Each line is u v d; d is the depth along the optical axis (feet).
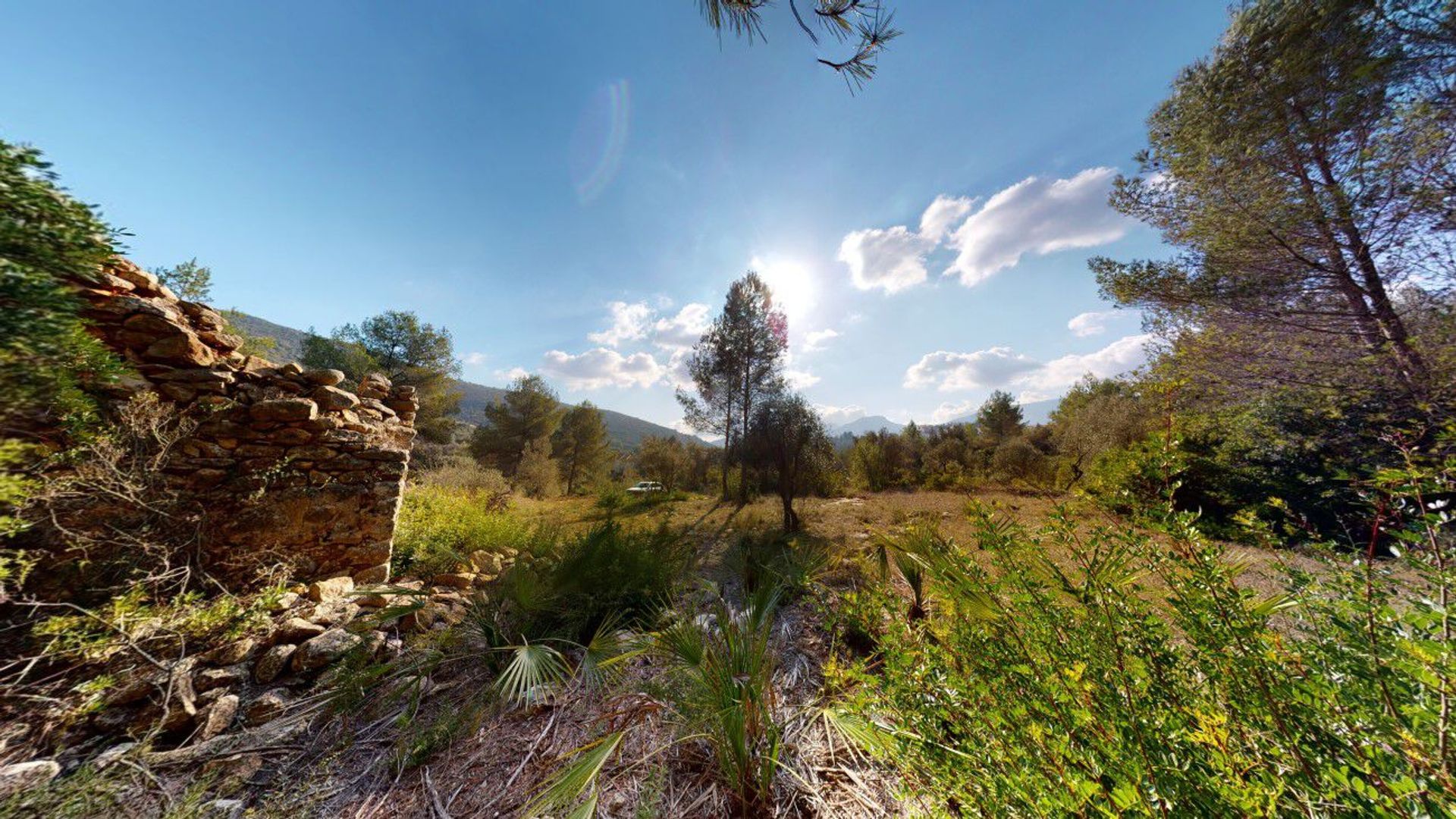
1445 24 13.76
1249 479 19.03
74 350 8.09
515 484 56.54
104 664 7.71
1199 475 19.84
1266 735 3.64
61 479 8.62
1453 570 3.30
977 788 4.37
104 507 9.74
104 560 9.54
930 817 4.80
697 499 44.70
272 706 7.84
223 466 11.50
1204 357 21.25
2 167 6.49
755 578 14.20
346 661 8.79
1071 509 5.03
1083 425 40.29
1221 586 4.00
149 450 10.39
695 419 57.47
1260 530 4.64
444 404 60.90
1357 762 3.30
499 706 8.34
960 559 5.72
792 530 25.26
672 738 7.36
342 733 7.55
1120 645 4.32
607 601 11.37
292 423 12.55
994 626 5.09
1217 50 19.10
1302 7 15.81
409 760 6.97
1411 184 15.31
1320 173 17.76
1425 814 2.79
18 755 6.46
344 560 12.98
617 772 6.87
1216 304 20.44
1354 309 18.10
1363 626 3.74
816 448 30.09
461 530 18.52
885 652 6.01
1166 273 21.56
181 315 11.61
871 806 6.21
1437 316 15.60
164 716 7.23
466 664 9.68
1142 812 3.27
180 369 11.18
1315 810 3.19
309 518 12.52
